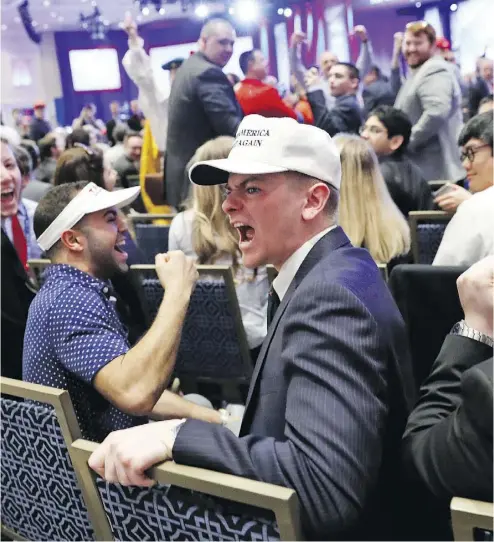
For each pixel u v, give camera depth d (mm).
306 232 959
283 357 807
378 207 1966
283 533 675
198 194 1992
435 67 4039
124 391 1238
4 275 1759
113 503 855
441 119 4043
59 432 931
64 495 1012
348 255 921
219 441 751
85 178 2377
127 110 9086
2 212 2506
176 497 777
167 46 7938
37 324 1321
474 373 613
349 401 737
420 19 6156
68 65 8945
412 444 738
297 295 837
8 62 8828
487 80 5398
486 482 611
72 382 1319
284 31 6766
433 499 780
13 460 1066
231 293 1842
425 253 2123
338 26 6508
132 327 2035
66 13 8422
